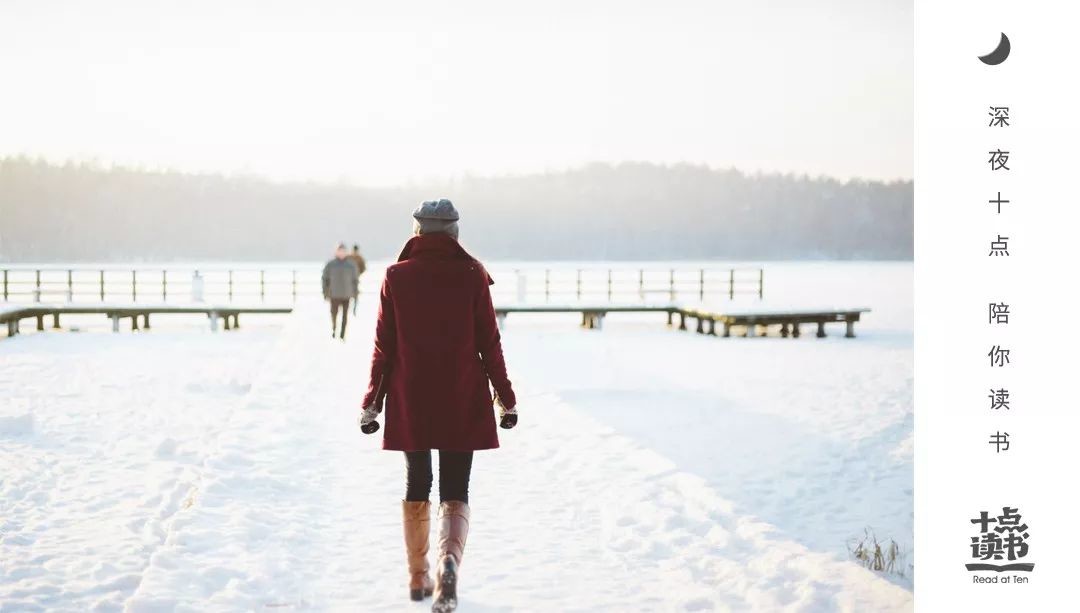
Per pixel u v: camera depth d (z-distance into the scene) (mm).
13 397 12102
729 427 9586
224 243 126938
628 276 54031
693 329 24453
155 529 6102
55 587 4984
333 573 4973
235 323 24797
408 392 4379
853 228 144375
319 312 23641
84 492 7219
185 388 12906
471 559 5285
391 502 6375
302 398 10320
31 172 119688
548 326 25312
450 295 4375
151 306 23719
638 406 10984
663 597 4727
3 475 7734
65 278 52312
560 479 7164
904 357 17172
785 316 21922
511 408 4504
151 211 123875
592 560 5293
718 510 6270
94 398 12031
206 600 4523
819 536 5785
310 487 6684
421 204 4512
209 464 7055
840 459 8055
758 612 4527
